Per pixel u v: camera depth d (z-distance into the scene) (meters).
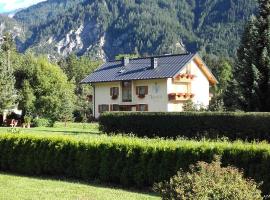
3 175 18.17
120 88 62.41
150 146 15.52
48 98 57.97
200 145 14.59
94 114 66.12
